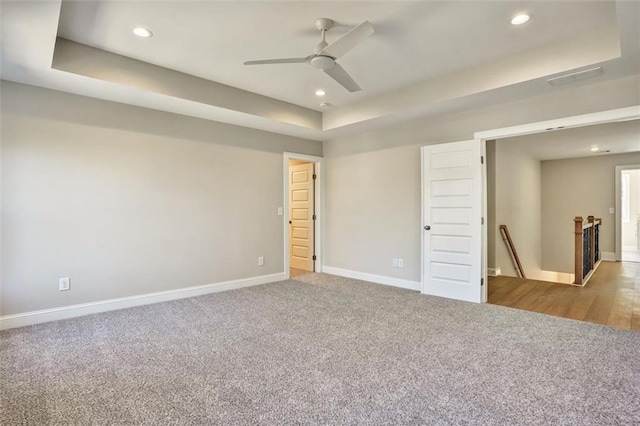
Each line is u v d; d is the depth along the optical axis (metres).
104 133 3.73
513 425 1.77
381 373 2.33
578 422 1.79
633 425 1.77
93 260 3.67
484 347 2.74
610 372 2.32
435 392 2.09
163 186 4.17
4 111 3.18
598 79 3.18
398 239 4.93
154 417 1.85
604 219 7.46
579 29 2.82
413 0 2.40
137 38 2.95
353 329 3.17
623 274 5.68
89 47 3.10
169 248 4.22
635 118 3.12
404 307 3.86
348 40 2.38
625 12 2.12
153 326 3.26
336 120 5.00
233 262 4.84
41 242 3.37
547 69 3.07
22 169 3.27
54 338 2.95
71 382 2.22
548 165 8.16
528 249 7.34
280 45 3.08
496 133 3.90
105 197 3.74
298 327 3.22
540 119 3.60
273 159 5.32
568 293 4.46
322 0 2.40
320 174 5.98
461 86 3.64
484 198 4.10
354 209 5.52
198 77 3.81
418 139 4.66
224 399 2.02
